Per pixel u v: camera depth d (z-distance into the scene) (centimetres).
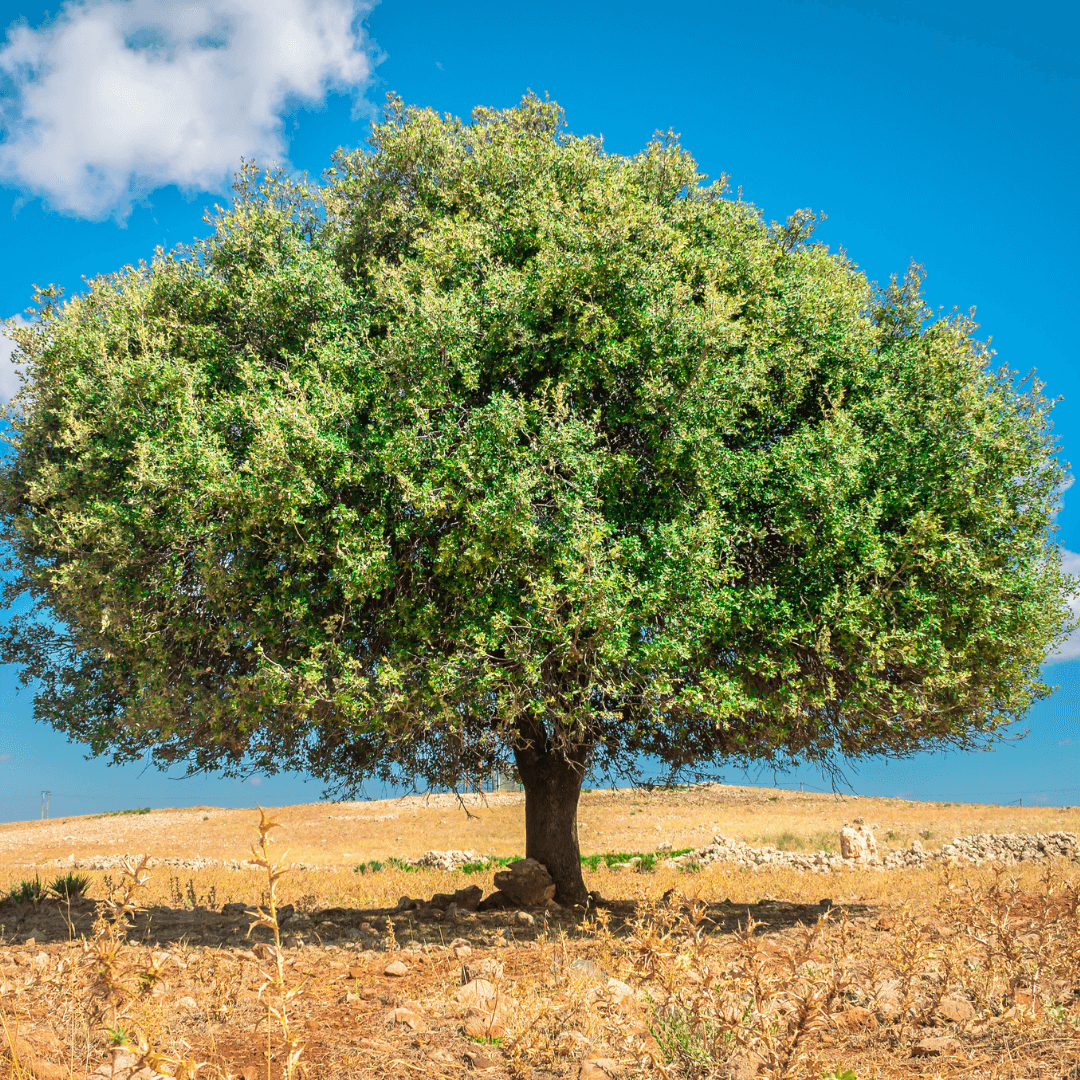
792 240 1363
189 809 5094
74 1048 455
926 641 1029
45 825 4622
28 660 1270
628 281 1022
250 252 1168
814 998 376
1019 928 581
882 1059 430
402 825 3981
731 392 1034
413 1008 569
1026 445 1166
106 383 1063
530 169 1210
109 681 1183
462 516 954
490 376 1048
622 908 1262
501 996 564
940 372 1176
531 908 1236
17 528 1160
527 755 1337
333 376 1020
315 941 932
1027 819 3262
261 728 1097
